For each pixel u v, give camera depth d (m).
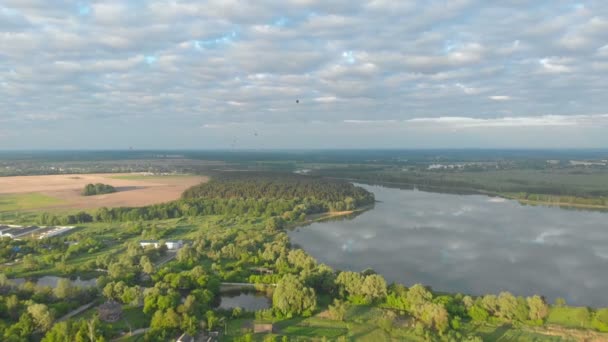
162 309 118.69
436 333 112.94
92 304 129.62
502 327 116.75
